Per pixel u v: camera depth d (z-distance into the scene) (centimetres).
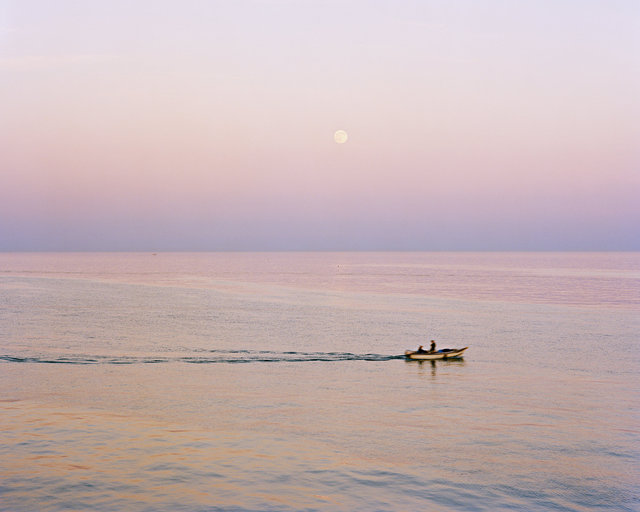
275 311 8131
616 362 4388
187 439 2395
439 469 2122
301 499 1834
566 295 10881
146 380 3672
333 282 15512
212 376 3834
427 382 3688
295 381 3703
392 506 1808
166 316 7438
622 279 16850
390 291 12069
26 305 8756
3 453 2177
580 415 2856
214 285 14125
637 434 2544
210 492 1867
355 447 2347
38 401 3061
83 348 4903
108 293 11375
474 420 2762
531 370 4097
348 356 4653
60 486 1891
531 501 1873
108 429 2511
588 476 2078
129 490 1872
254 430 2567
